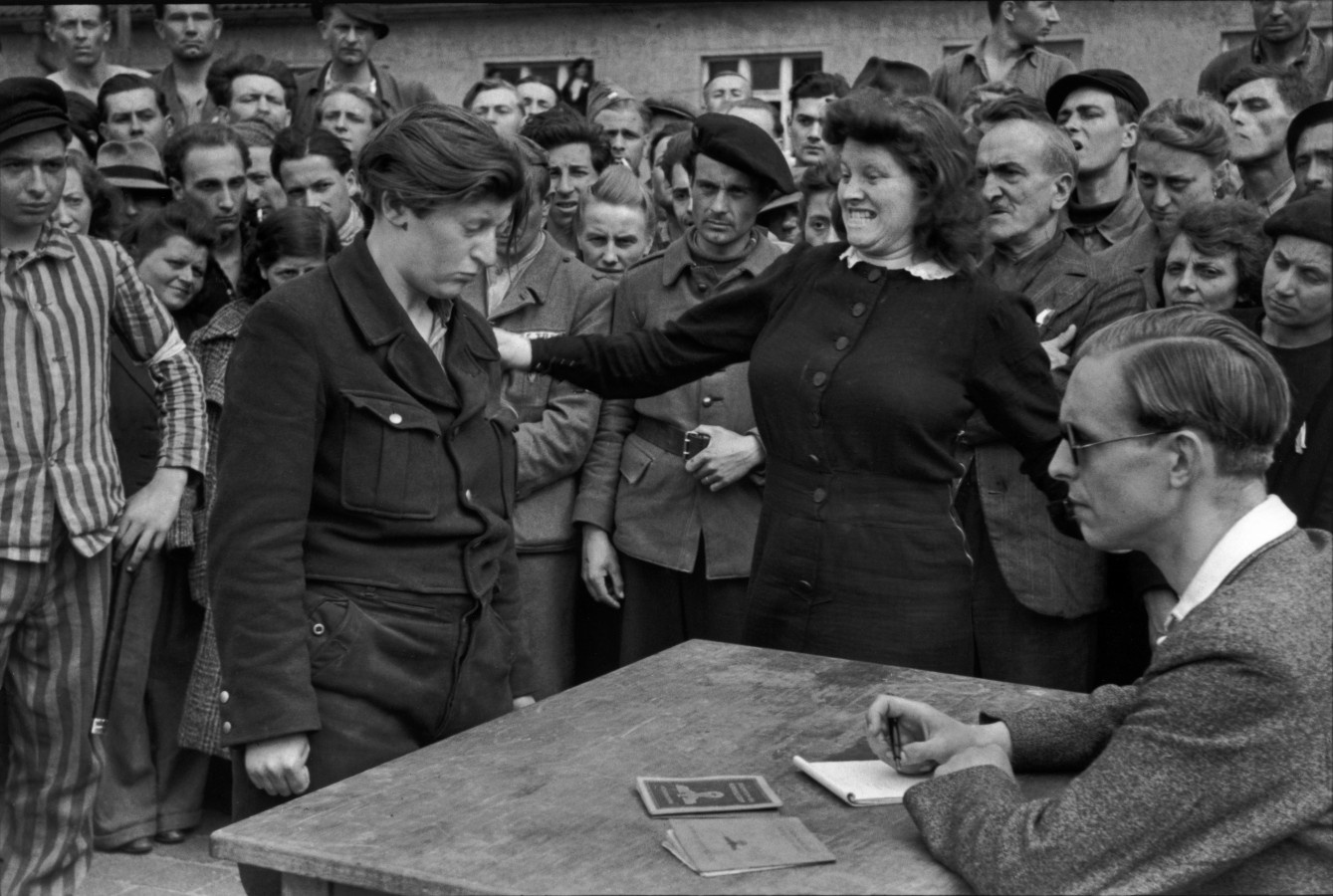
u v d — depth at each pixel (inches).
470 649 111.1
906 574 120.6
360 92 244.2
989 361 120.7
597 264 197.3
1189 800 71.4
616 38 296.7
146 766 176.7
